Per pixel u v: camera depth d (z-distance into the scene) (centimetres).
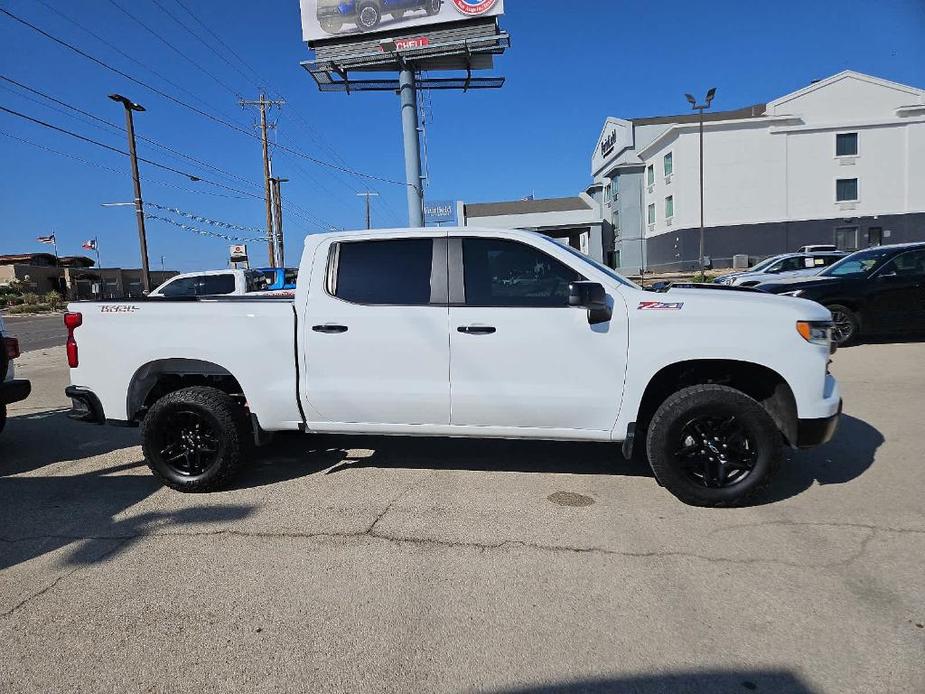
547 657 260
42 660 266
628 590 311
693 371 425
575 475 483
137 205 2834
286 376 447
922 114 3872
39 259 6100
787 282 1036
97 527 405
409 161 2652
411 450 557
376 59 2545
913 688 237
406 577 330
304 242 457
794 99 4000
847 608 290
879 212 3972
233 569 343
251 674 254
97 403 475
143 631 286
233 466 457
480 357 419
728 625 279
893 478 452
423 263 437
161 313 460
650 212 4694
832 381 417
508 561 345
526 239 428
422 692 241
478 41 2466
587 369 408
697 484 405
